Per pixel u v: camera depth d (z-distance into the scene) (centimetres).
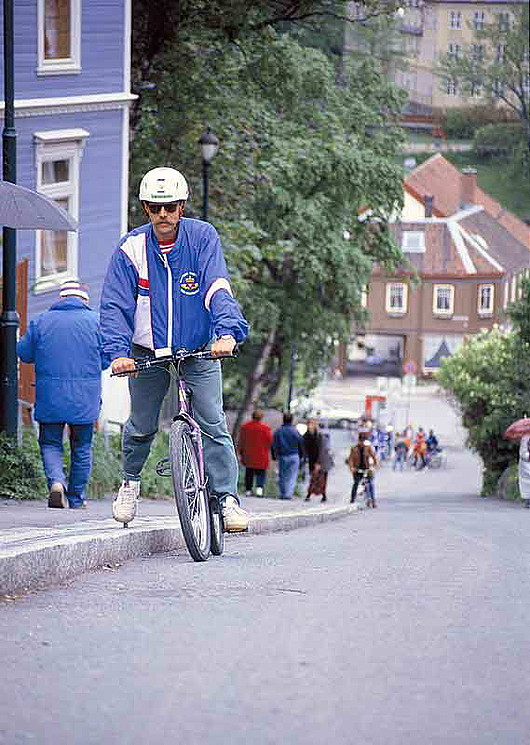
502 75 6431
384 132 4475
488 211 11456
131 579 807
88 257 2477
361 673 540
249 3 3058
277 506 2239
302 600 722
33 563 755
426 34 6406
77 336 1366
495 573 896
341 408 10194
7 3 1611
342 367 11644
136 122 3247
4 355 1627
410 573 873
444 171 11344
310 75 4059
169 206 861
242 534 1330
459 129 6619
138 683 515
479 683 534
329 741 445
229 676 528
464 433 9519
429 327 11300
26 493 1519
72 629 621
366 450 3391
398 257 4422
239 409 5134
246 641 597
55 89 2336
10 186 1499
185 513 894
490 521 1964
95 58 2447
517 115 6506
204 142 2866
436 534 1420
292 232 3906
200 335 894
